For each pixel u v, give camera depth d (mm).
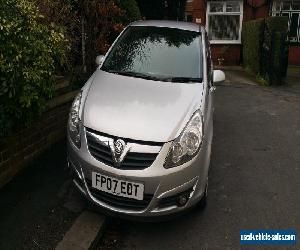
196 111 3268
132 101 3291
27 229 3049
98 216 3299
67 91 5023
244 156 5211
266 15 15938
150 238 3250
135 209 2982
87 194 3094
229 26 16266
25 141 3857
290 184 4426
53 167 4035
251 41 13398
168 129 2975
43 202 3422
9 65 2975
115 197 2980
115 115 3084
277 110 8023
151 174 2852
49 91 3480
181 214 3166
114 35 7180
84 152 3039
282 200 4035
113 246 3131
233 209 3789
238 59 16406
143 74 3926
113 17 6906
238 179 4469
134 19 8133
